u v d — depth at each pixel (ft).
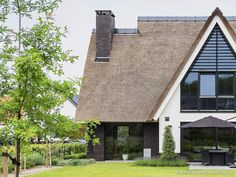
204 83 108.47
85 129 44.57
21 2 41.57
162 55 122.62
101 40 124.47
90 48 126.93
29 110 40.63
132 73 120.47
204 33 107.14
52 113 41.70
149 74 120.16
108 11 124.67
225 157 98.12
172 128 107.76
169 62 121.49
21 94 39.70
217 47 108.06
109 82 119.34
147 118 107.86
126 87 118.32
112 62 122.72
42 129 39.83
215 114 107.45
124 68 121.49
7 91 40.40
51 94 40.86
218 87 108.06
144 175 75.41
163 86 118.11
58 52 42.06
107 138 116.47
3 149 40.75
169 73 119.96
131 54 123.54
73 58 42.86
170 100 108.06
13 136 39.09
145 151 112.16
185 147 108.06
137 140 115.65
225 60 108.06
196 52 107.34
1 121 40.78
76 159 106.32
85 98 117.29
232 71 107.76
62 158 109.29
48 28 41.22
